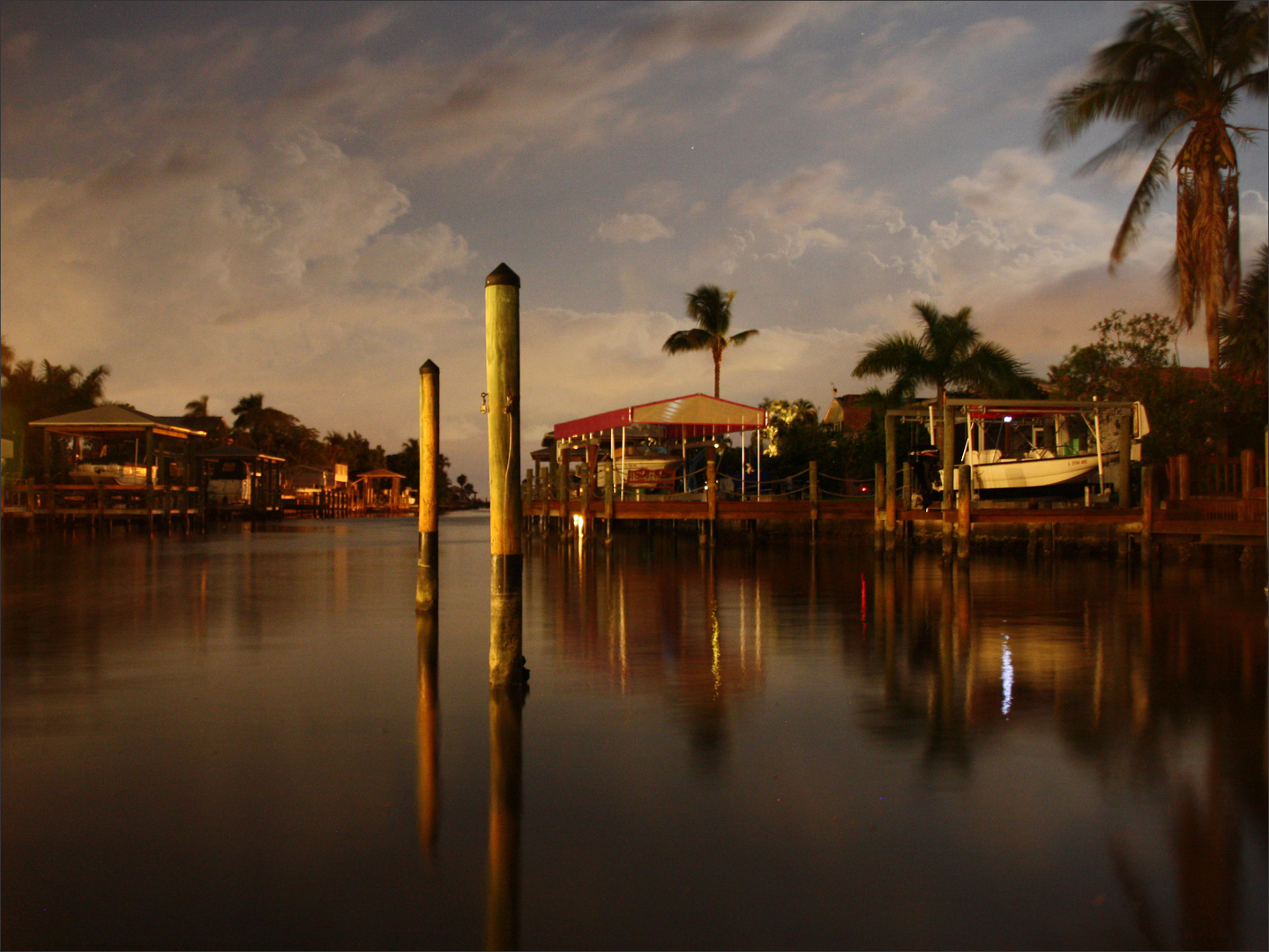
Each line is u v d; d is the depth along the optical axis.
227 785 4.82
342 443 117.94
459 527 51.56
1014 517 17.69
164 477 44.00
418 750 5.44
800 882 3.68
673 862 3.87
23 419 47.47
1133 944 3.25
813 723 6.03
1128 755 5.30
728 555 22.92
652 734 5.77
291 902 3.53
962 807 4.49
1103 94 27.91
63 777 4.94
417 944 3.23
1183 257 27.08
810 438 33.78
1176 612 11.36
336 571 18.42
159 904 3.51
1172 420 23.30
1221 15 26.55
